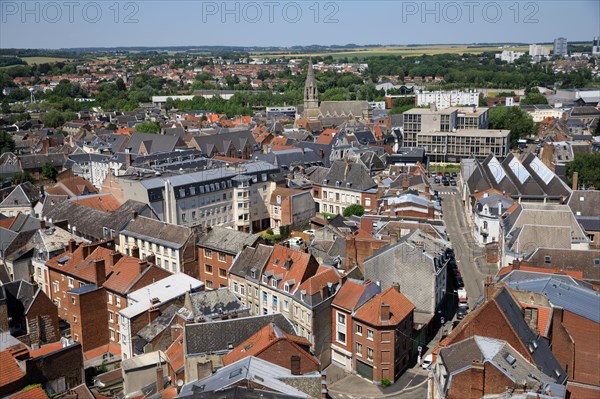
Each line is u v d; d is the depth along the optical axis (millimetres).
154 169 193250
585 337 88438
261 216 191875
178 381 88688
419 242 125938
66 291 123438
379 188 193500
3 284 114625
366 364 106875
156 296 112625
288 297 113812
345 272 123062
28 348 98375
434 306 119562
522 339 82250
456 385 74375
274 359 83062
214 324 91375
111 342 120750
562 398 70438
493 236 169000
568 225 136875
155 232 145125
